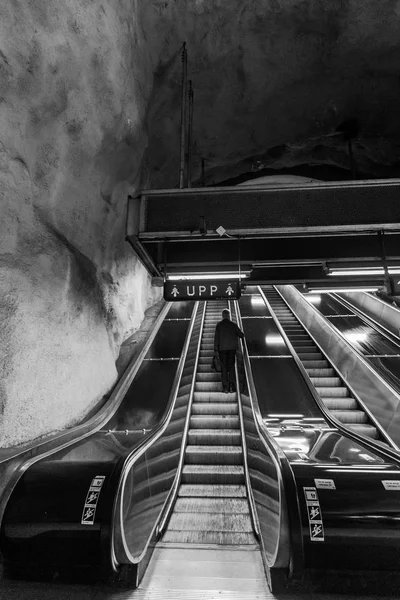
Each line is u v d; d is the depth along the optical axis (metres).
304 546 2.24
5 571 2.46
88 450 3.72
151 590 2.36
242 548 3.04
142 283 8.83
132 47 5.38
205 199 4.73
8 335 3.36
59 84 3.95
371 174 9.84
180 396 6.30
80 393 4.71
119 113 5.11
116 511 2.46
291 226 4.61
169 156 8.11
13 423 3.33
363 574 2.30
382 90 7.15
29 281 3.71
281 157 9.34
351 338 7.92
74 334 4.64
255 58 6.63
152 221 4.69
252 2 5.81
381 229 4.56
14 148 3.52
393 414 5.18
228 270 5.44
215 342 6.83
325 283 6.50
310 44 6.45
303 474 2.53
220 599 2.27
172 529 3.53
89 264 5.34
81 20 4.09
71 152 4.48
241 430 5.38
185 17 5.82
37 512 2.48
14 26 3.31
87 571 2.42
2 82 3.27
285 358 7.53
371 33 6.18
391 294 5.00
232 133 8.02
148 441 3.61
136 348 7.50
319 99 7.44
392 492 2.40
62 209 4.52
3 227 3.40
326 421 5.22
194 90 6.91
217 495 4.40
